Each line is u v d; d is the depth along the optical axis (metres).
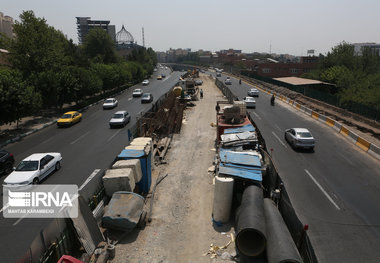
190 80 52.25
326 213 11.83
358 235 10.30
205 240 10.03
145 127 23.38
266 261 8.23
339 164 17.80
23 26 39.09
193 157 18.89
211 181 14.99
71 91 37.47
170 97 38.72
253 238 8.89
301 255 8.35
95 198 10.53
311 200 12.97
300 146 20.12
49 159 16.44
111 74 53.78
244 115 20.39
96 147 21.89
